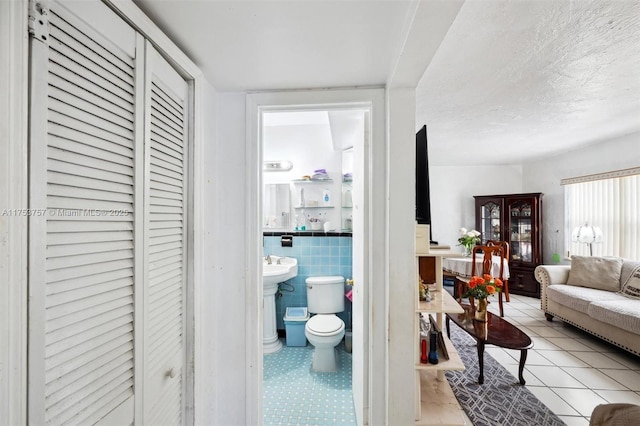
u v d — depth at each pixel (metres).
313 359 2.31
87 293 0.64
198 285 1.15
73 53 0.60
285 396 1.96
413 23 0.78
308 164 3.11
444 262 4.27
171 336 1.01
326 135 3.10
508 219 4.56
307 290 2.79
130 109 0.77
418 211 1.55
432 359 1.46
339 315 2.93
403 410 1.20
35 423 0.52
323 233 2.96
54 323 0.56
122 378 0.75
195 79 1.14
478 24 1.28
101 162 0.68
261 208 1.47
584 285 3.19
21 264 0.50
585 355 2.56
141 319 0.81
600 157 3.56
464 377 2.22
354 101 1.36
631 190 3.30
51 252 0.56
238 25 0.89
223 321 1.41
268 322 2.67
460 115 2.55
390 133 1.21
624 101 2.23
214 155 1.37
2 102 0.47
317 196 3.08
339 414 1.78
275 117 2.94
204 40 0.98
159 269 0.93
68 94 0.60
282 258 2.93
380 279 1.37
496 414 1.80
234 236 1.42
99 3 0.66
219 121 1.42
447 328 2.88
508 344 2.05
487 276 2.26
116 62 0.72
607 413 0.89
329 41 0.98
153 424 0.89
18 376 0.49
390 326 1.21
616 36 1.38
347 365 2.39
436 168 5.12
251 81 1.30
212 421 1.34
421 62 0.99
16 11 0.49
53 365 0.56
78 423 0.62
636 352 2.31
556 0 1.13
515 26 1.30
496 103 2.27
